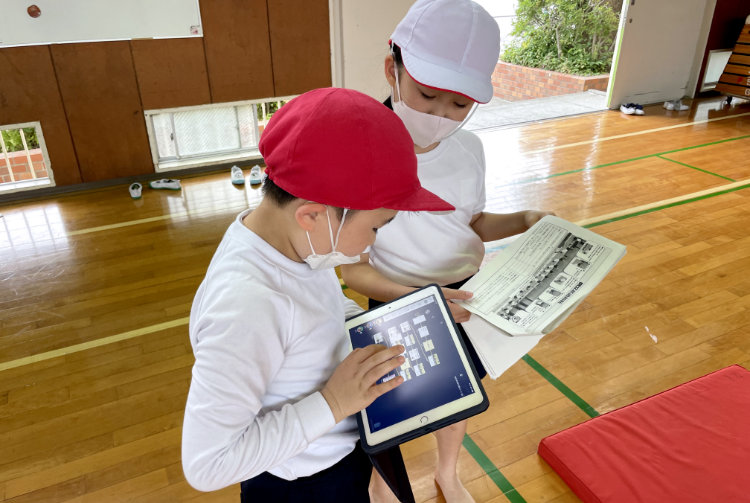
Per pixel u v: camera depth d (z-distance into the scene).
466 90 1.03
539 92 8.00
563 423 2.01
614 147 5.04
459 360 0.94
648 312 2.63
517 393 2.15
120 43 3.96
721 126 5.61
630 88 6.29
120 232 3.54
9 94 3.78
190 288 2.90
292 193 0.70
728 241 3.27
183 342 2.48
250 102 4.56
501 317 1.08
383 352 0.81
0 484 1.79
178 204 3.97
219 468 0.70
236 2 4.17
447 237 1.30
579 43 8.42
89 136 4.12
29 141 4.45
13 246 3.36
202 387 0.70
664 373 2.24
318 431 0.78
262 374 0.74
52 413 2.08
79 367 2.32
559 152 4.92
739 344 2.39
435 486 1.77
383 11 4.62
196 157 4.62
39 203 4.00
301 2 4.37
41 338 2.51
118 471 1.84
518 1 8.52
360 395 0.79
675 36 6.24
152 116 4.31
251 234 0.78
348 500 0.96
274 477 0.93
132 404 2.12
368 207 0.70
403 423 0.91
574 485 1.72
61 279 2.99
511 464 1.84
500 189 4.12
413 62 1.05
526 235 1.29
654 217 3.61
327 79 4.76
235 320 0.71
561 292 1.10
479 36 1.03
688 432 1.84
